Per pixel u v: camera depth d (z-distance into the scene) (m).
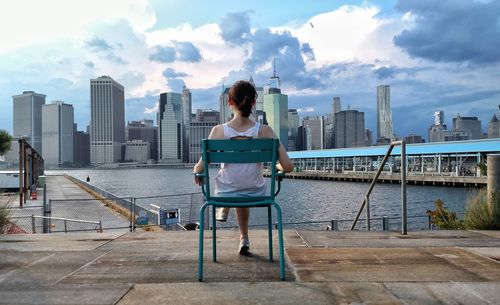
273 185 3.84
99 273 3.94
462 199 52.03
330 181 110.19
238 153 3.82
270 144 3.81
